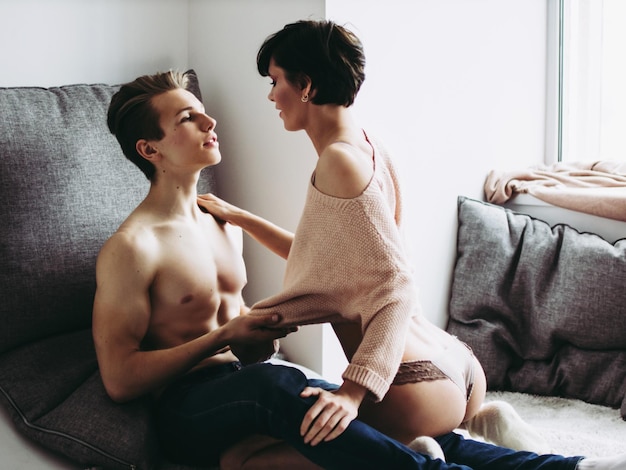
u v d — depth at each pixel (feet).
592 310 6.64
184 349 4.69
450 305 7.35
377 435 4.21
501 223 7.27
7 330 5.38
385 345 4.18
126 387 4.68
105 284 4.69
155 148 4.93
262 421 4.33
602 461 4.18
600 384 6.52
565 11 7.93
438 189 7.25
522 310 7.06
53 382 5.14
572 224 7.22
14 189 5.46
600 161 7.68
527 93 7.97
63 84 6.64
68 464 4.81
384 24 6.52
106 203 5.83
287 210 6.54
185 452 4.77
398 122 6.79
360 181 4.34
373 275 4.32
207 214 5.37
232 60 6.91
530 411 6.44
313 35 4.51
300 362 6.64
